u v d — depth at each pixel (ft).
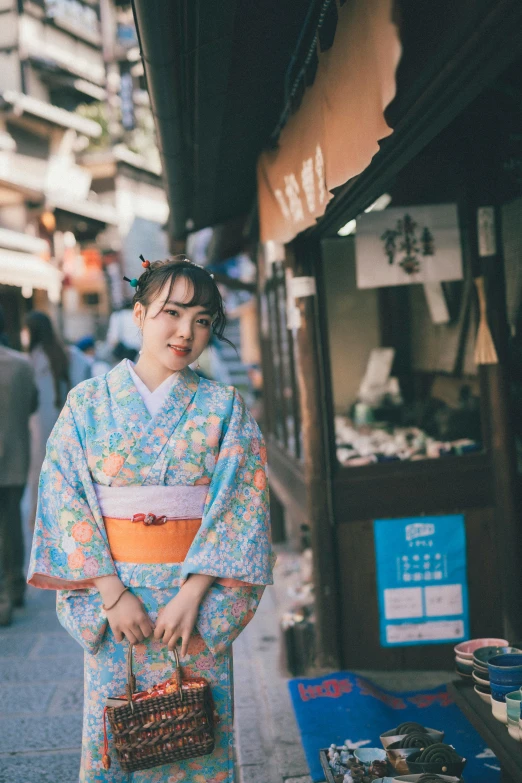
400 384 19.53
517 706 7.82
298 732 11.50
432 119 7.37
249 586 7.05
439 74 6.34
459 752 10.66
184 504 6.94
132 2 8.70
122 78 63.05
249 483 7.15
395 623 13.91
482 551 13.80
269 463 25.21
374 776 8.91
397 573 13.88
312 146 10.07
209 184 16.55
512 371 13.38
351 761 9.43
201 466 7.00
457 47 5.85
